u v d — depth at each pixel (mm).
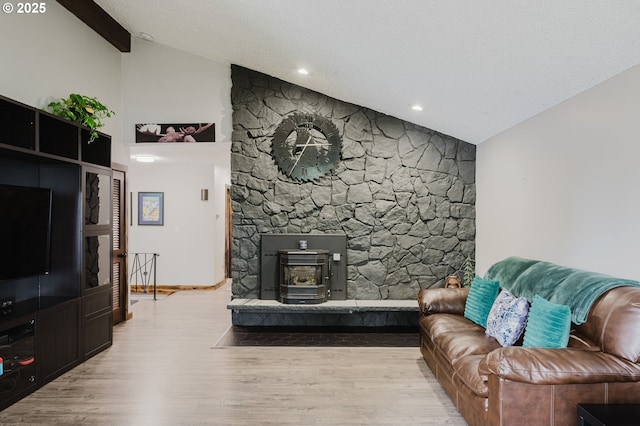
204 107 5043
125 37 4902
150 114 5074
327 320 5008
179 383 3258
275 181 4992
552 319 2395
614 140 2621
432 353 3326
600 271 2756
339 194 4992
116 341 4371
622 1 1937
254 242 4992
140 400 2953
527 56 2680
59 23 3932
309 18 3143
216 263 7816
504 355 2057
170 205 7664
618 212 2586
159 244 7672
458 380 2625
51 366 3293
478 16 2389
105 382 3275
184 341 4379
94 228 3896
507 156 4172
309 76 4516
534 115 3625
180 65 5055
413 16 2605
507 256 4164
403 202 5008
